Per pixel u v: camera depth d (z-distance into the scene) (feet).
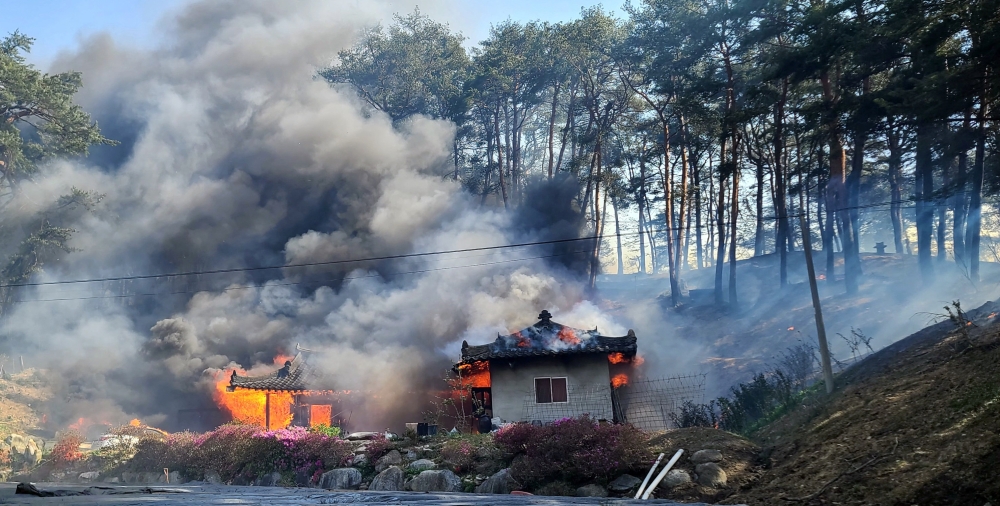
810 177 129.59
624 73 163.22
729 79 131.44
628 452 47.60
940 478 30.83
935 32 70.33
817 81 122.42
